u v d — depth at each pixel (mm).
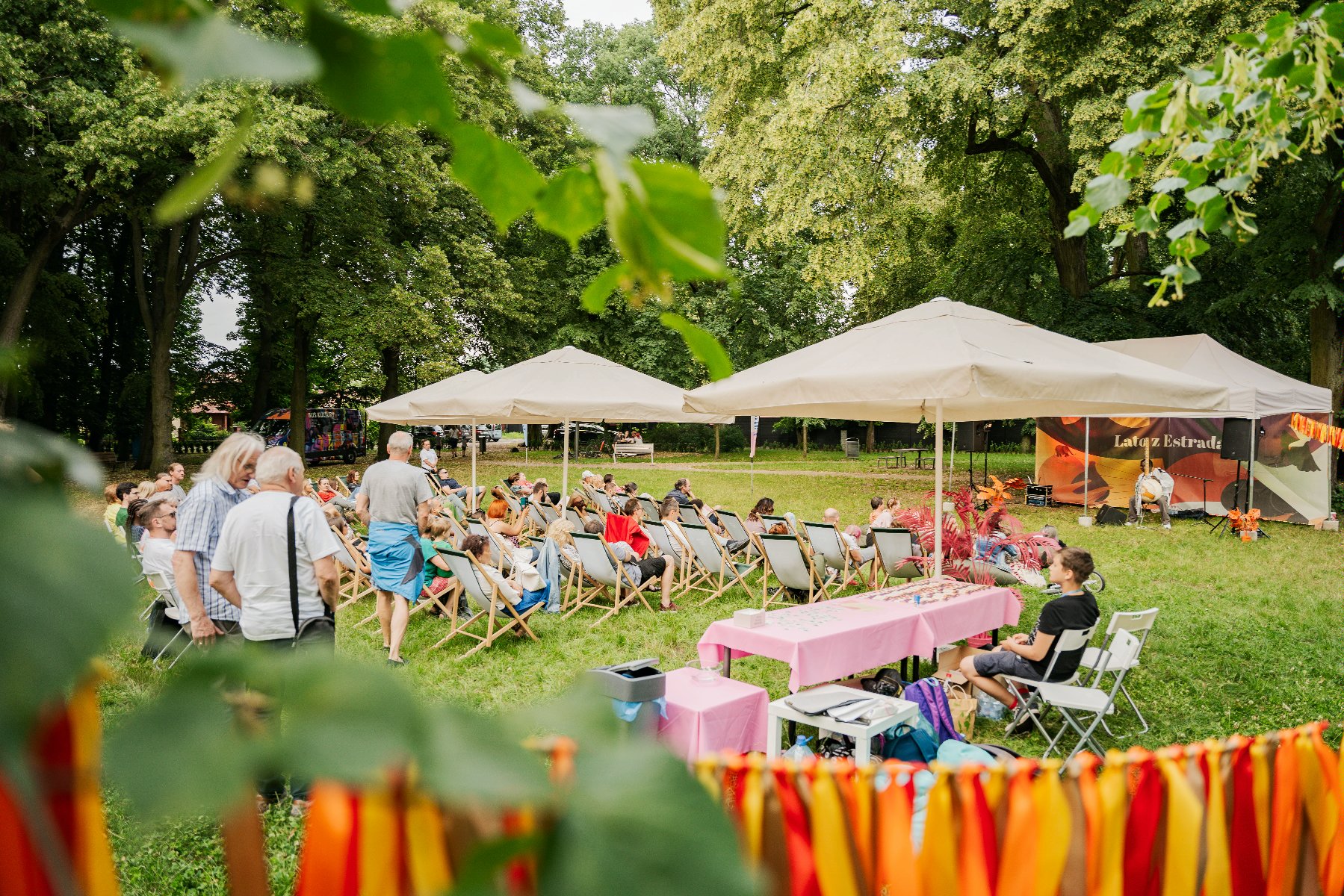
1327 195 15516
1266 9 12469
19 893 502
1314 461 15039
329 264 22062
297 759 283
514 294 24203
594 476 13562
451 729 326
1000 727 5828
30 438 316
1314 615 8805
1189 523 15539
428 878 844
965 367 5625
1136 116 2391
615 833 313
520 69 20000
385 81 415
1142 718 5742
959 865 1870
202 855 3816
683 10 19156
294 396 23906
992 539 9383
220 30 312
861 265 15750
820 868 1857
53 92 14312
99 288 26250
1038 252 20609
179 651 313
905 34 15516
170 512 5719
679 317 546
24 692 227
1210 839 1979
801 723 4617
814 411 8023
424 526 7641
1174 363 14953
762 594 9594
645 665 4715
